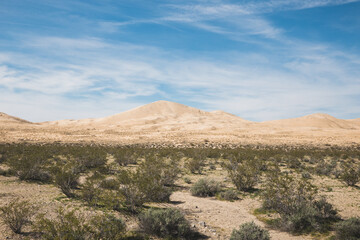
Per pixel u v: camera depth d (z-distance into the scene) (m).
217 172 27.25
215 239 9.83
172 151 46.34
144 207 13.17
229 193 16.48
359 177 21.48
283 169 29.80
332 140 86.56
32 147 46.41
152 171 18.98
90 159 29.11
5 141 64.25
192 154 41.47
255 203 15.39
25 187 16.88
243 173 19.16
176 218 10.00
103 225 8.34
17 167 19.77
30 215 9.91
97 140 77.38
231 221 12.15
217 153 43.47
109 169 25.52
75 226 7.89
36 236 8.73
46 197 13.99
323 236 10.31
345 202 15.44
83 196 13.03
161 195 14.83
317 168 27.67
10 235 8.63
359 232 9.70
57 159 31.89
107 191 13.68
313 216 11.50
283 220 11.38
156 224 9.76
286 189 12.56
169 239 9.41
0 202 12.51
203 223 11.32
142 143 71.38
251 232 9.33
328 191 18.48
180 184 21.03
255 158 36.31
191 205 14.60
